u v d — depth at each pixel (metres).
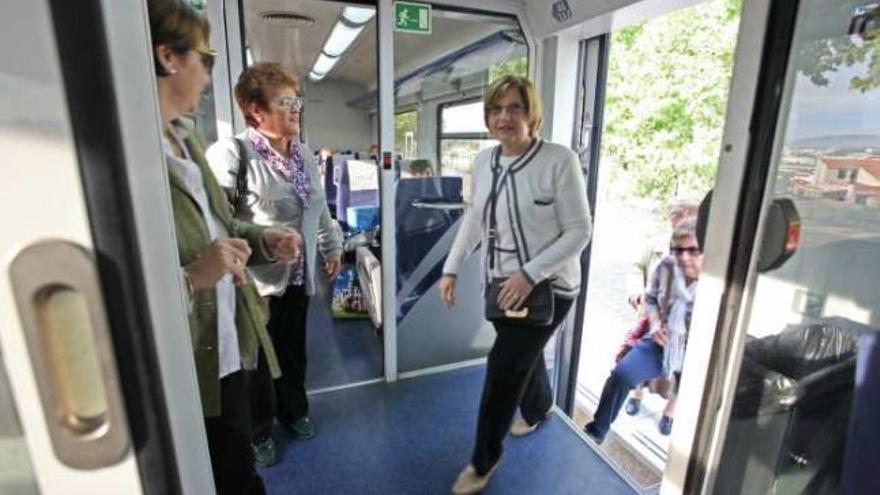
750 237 0.79
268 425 2.11
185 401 0.44
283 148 1.91
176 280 0.42
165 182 0.40
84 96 0.32
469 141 2.69
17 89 0.31
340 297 3.83
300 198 1.95
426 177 2.66
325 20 3.80
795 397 0.95
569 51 2.55
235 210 1.83
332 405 2.60
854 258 0.92
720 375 0.86
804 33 0.74
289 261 1.53
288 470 2.12
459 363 2.99
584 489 2.02
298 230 1.98
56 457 0.39
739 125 0.76
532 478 2.08
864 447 0.84
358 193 4.98
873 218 0.91
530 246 1.66
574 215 1.58
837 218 0.90
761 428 0.96
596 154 2.67
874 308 0.94
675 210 2.72
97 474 0.40
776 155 0.77
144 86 0.37
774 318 0.90
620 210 4.92
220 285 1.20
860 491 0.85
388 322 2.74
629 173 4.80
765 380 0.93
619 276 4.48
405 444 2.29
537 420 2.37
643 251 3.57
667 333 2.73
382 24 2.34
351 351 3.24
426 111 2.56
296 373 2.26
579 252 1.60
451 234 2.77
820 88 0.82
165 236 0.40
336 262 2.28
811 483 1.01
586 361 3.71
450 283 2.00
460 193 2.74
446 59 2.52
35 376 0.37
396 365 2.84
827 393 0.96
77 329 0.36
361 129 8.78
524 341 1.70
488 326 3.00
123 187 0.35
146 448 0.40
